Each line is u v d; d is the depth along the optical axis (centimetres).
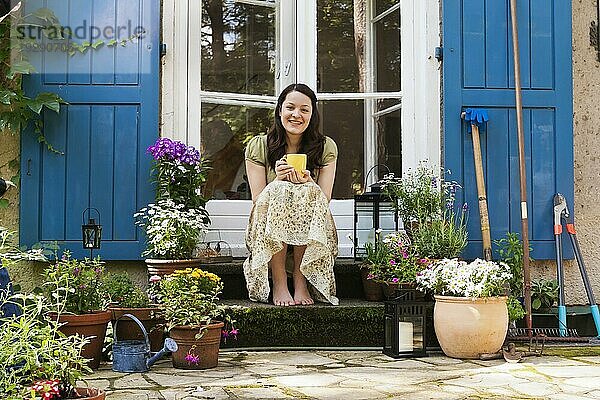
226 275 440
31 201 430
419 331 388
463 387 314
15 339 221
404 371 348
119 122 438
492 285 379
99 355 355
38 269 429
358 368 356
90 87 437
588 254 482
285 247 417
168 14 458
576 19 490
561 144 464
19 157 435
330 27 505
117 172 436
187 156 430
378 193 448
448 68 461
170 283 359
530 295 423
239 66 493
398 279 405
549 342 421
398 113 488
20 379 207
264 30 503
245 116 494
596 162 486
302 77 500
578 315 465
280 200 404
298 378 331
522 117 452
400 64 488
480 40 463
